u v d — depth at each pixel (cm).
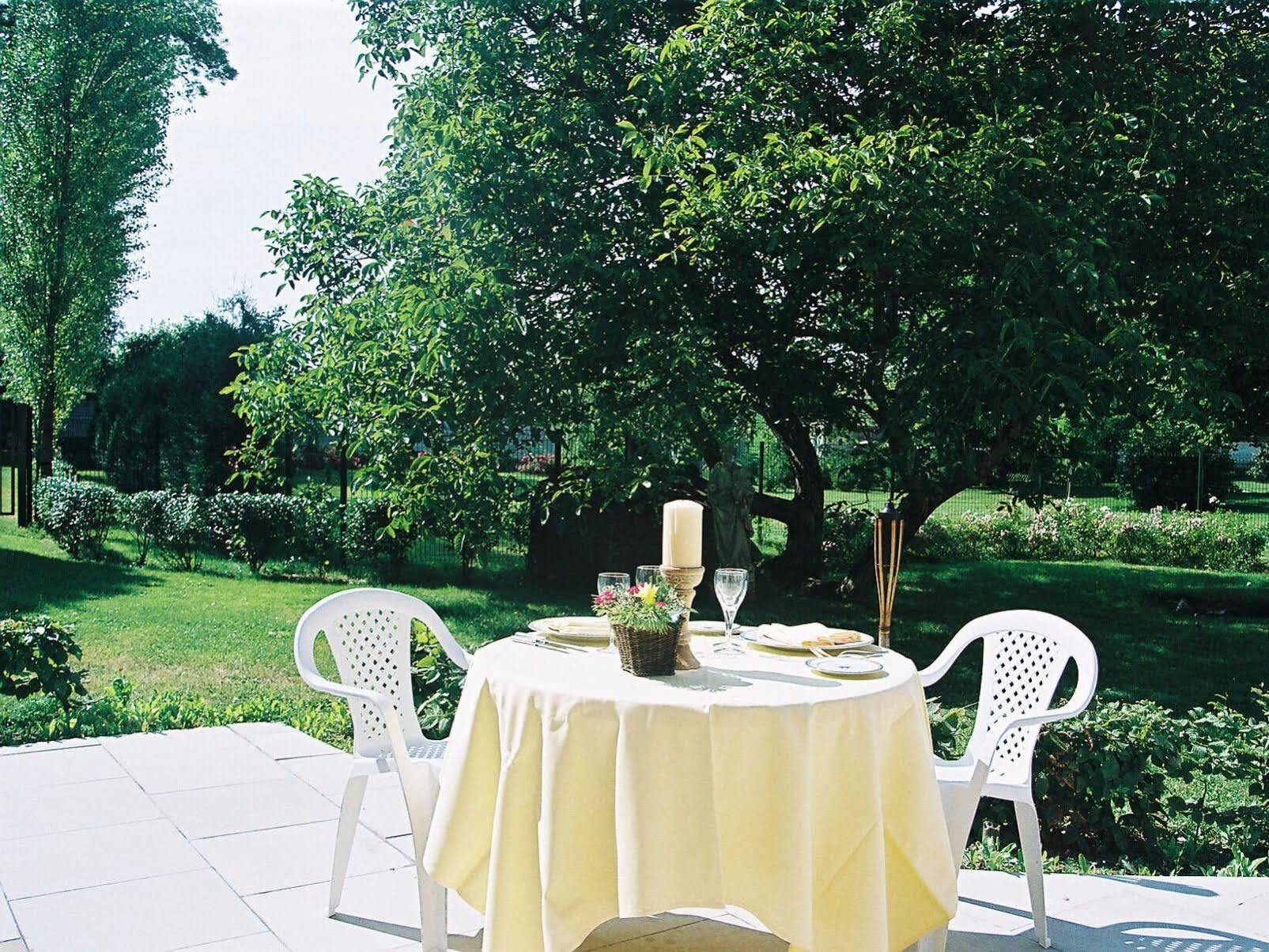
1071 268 730
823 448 1289
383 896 327
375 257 988
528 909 246
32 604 1015
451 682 493
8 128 1700
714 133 892
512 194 921
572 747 238
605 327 921
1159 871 387
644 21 1036
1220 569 1484
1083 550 1584
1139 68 905
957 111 927
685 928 308
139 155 1794
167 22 1786
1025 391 746
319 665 795
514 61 979
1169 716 437
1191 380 789
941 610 1088
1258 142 872
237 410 1011
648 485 888
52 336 1731
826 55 953
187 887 330
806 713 232
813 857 236
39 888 327
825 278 934
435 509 930
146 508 1338
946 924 266
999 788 300
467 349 880
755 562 1173
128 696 596
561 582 1192
